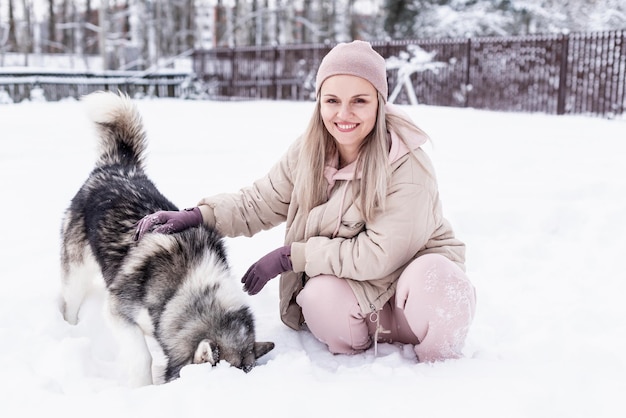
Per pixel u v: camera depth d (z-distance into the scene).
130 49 32.00
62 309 3.12
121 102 3.38
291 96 21.12
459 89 16.86
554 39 14.74
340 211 2.48
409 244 2.38
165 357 2.54
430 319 2.31
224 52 23.00
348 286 2.47
